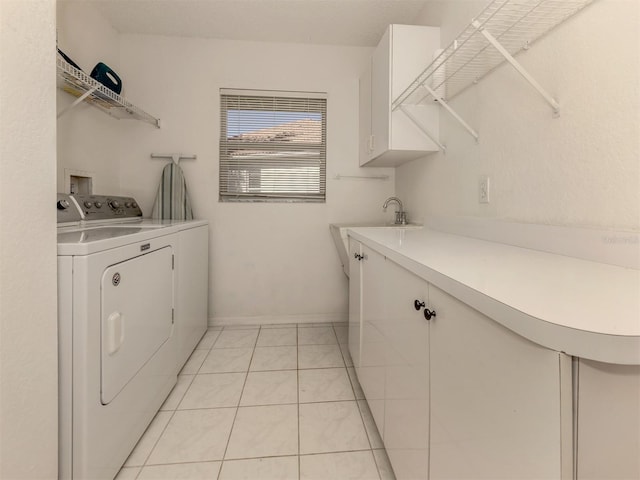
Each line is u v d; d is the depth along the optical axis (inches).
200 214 106.3
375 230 74.7
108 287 43.4
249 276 109.7
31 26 32.1
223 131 107.3
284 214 109.6
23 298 31.5
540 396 18.6
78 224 67.1
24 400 31.7
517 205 50.3
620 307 19.7
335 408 64.1
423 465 34.8
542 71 44.8
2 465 29.0
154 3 86.4
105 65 85.1
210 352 88.6
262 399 67.0
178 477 47.6
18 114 30.6
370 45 107.0
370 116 93.9
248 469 49.1
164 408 63.7
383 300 49.4
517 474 20.5
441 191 76.6
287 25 96.0
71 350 38.2
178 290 73.1
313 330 105.1
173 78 102.8
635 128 32.8
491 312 22.2
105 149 94.5
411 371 38.1
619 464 17.4
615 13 34.6
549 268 32.1
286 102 108.7
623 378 17.1
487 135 58.1
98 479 41.5
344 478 47.6
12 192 30.0
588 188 38.0
